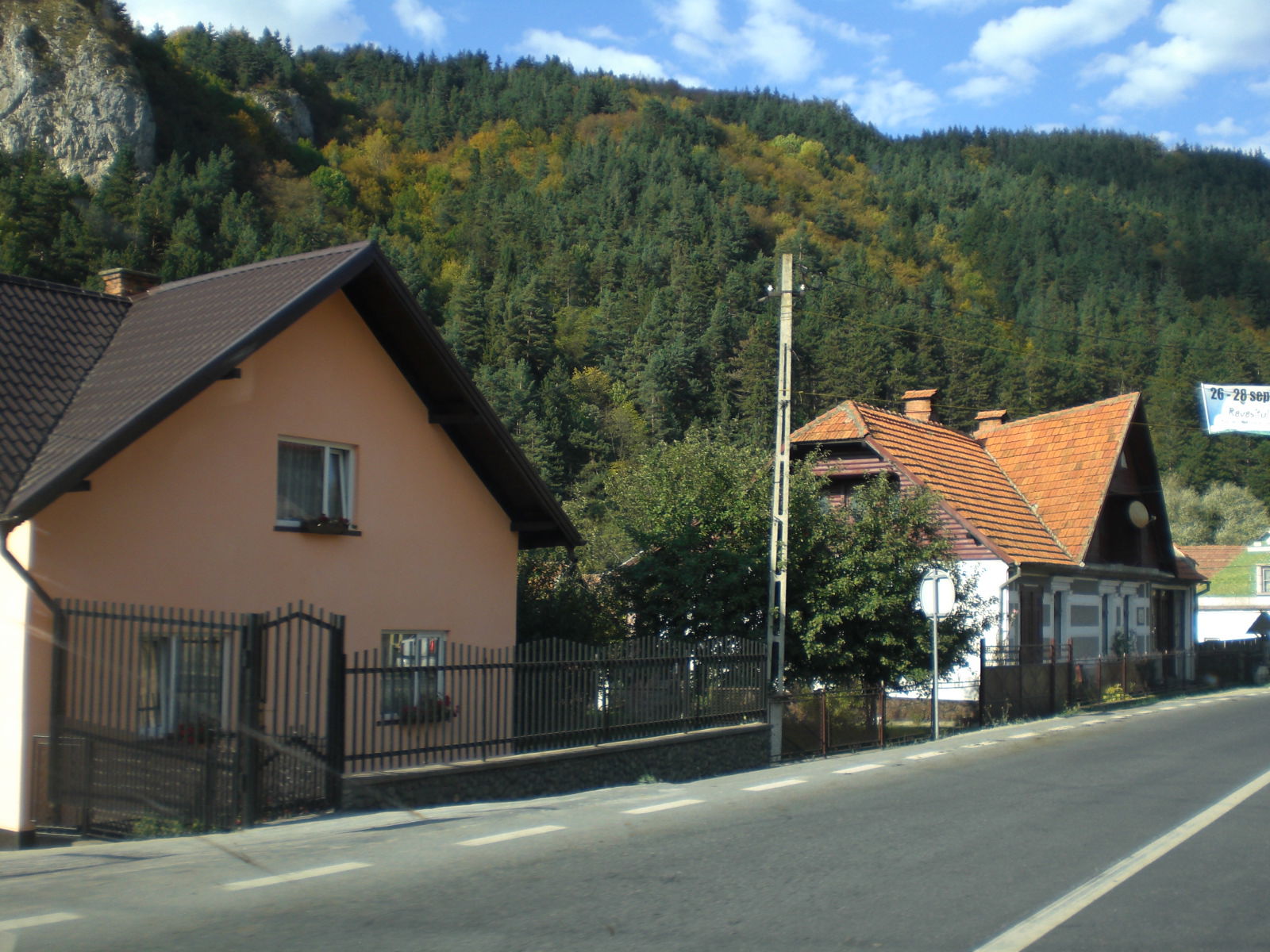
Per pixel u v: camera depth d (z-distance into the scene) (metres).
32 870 7.93
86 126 109.62
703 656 15.45
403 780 10.89
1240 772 13.13
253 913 6.48
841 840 8.79
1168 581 36.59
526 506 16.17
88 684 10.76
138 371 12.83
